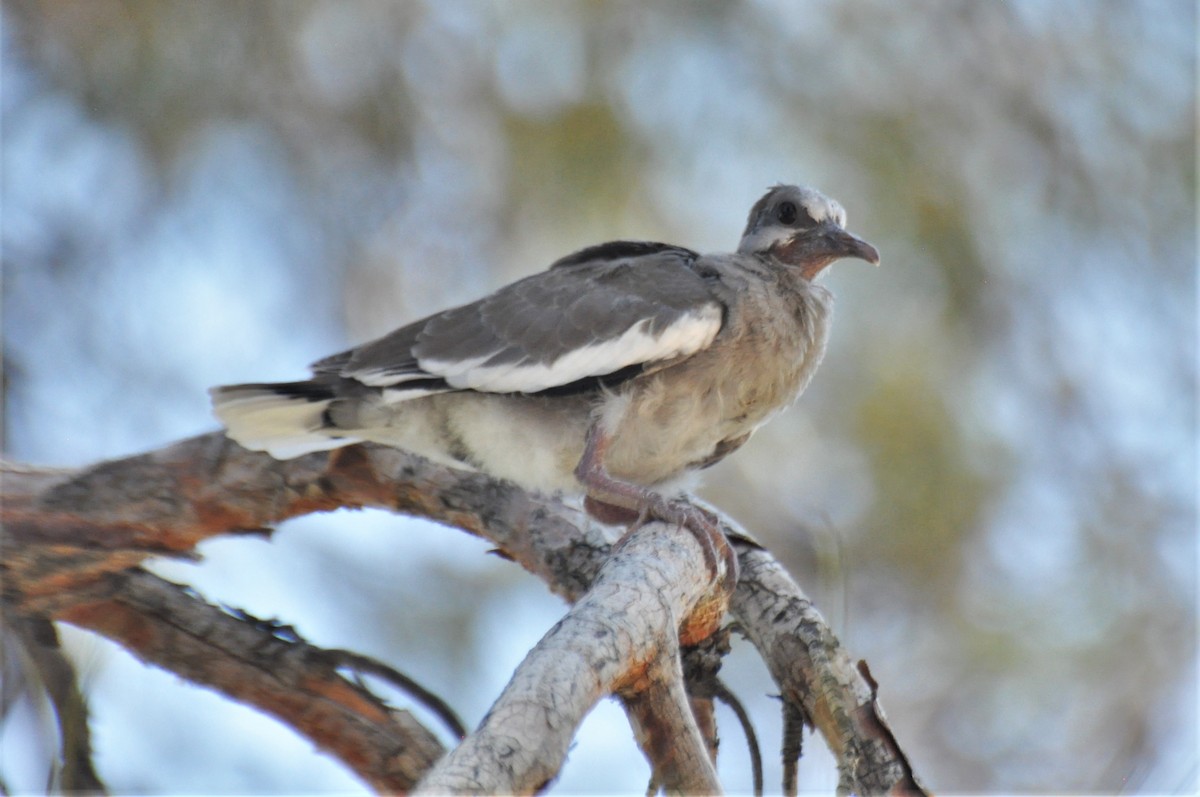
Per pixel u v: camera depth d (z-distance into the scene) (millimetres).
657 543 7508
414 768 8578
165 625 8445
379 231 13430
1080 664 12312
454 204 13344
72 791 7988
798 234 10258
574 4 12922
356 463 9031
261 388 8758
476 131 13188
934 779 12188
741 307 9305
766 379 9398
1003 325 12742
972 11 13062
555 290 9359
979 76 13039
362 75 13305
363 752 8609
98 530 8320
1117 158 13086
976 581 12516
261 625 8562
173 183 12836
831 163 12695
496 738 5539
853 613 12477
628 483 8727
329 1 13102
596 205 12828
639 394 9086
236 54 12914
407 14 13242
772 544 12227
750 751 8203
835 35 12961
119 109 12695
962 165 12898
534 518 8953
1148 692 12211
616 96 12797
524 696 5754
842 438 12477
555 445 9078
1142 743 11906
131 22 12656
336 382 8969
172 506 8477
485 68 13125
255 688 8516
